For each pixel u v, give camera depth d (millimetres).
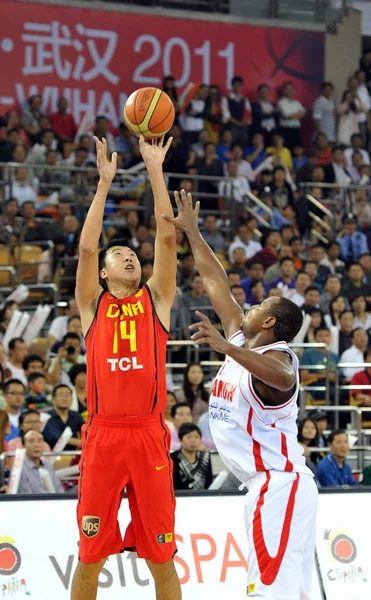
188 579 6781
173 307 12891
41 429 9047
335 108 19484
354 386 11391
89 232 5297
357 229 15992
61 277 13945
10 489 7973
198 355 12508
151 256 13766
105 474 5152
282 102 19000
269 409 5102
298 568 5031
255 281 13336
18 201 15484
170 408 10164
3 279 14352
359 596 6938
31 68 17766
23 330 12086
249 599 5113
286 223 16266
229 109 18172
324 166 17750
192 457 8547
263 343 5195
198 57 18891
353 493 7195
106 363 5164
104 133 17344
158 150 5531
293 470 5133
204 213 16516
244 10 19375
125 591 6672
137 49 18469
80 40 18078
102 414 5168
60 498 6863
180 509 6957
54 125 17578
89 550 5176
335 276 13656
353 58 20094
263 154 17922
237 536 6965
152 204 15695
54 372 10930
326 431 10992
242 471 5191
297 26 19578
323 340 11914
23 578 6641
